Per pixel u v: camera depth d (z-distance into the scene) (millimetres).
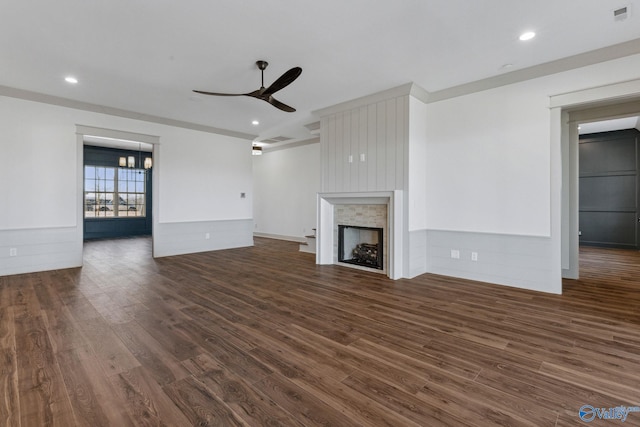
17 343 2357
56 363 2070
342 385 1843
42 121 4699
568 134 4242
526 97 3756
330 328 2668
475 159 4160
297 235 8344
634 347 2301
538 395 1739
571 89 3459
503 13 2668
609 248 7090
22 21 2766
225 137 6938
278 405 1657
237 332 2584
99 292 3693
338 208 5340
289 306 3227
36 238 4699
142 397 1717
